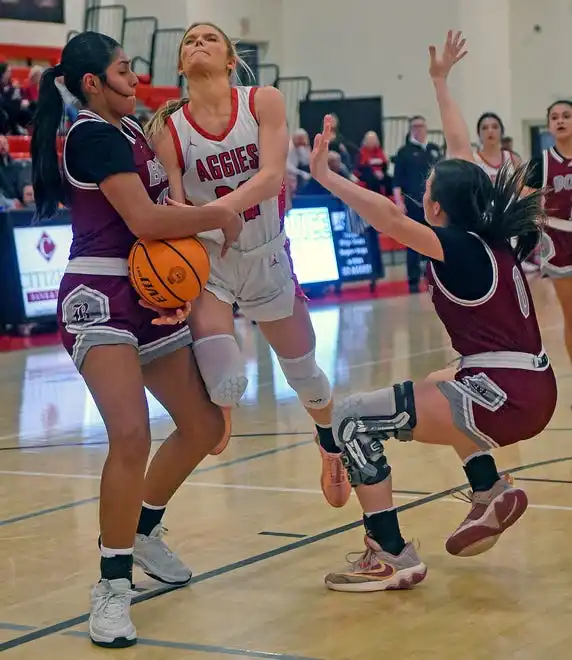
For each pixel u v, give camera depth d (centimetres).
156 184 347
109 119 340
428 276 359
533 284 1641
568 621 330
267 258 399
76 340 333
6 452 629
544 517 447
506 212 358
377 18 2178
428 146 1598
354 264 1483
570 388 757
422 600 355
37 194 346
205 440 367
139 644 326
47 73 340
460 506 469
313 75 2256
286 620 341
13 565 413
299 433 649
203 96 385
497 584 368
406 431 362
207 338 372
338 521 457
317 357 952
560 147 682
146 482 376
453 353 953
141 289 331
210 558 411
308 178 1500
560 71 2178
